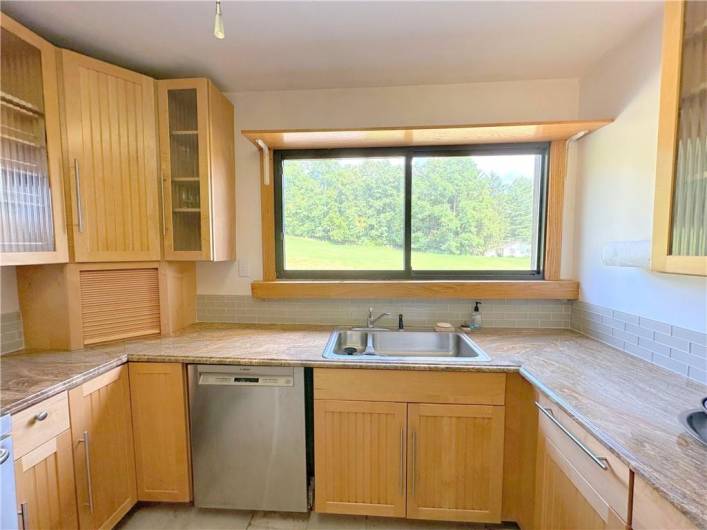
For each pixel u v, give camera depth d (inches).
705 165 35.6
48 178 56.8
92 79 61.1
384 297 78.6
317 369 58.2
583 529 39.0
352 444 58.7
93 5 51.5
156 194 69.6
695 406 40.3
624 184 60.4
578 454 40.2
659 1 50.5
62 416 47.8
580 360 56.7
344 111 79.6
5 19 50.2
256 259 84.0
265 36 59.6
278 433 60.4
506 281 76.6
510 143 77.7
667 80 37.3
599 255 67.5
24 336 63.4
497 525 61.9
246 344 66.9
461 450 57.1
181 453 61.5
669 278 51.1
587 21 55.4
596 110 68.7
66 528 48.1
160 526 61.5
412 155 80.4
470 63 68.8
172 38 60.3
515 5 51.9
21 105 54.5
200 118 69.4
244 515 63.9
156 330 73.9
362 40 61.0
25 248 54.4
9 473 39.4
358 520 63.0
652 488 28.2
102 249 63.7
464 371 55.7
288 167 83.8
